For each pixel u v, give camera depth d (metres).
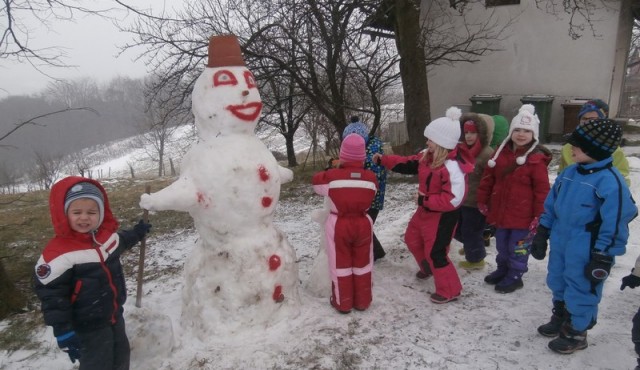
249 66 8.75
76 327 2.39
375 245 4.70
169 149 35.25
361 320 3.51
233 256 3.28
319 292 3.95
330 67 9.34
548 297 3.75
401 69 9.27
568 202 2.83
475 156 4.15
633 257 4.42
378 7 9.32
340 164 3.55
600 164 2.72
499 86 12.74
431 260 3.71
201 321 3.32
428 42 11.03
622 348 2.99
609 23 11.40
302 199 9.20
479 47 12.59
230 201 3.18
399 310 3.67
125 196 10.87
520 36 12.23
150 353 3.00
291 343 3.21
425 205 3.55
